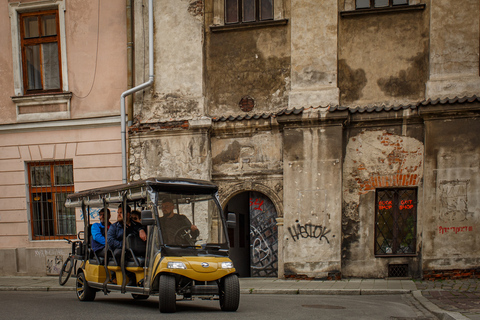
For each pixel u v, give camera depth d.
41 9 17.12
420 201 13.92
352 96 14.60
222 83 15.59
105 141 16.30
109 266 10.19
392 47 14.48
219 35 15.66
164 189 9.38
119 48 16.44
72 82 16.72
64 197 16.84
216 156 15.41
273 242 15.16
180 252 9.02
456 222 13.37
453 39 13.85
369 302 10.37
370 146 14.26
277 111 15.05
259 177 14.99
